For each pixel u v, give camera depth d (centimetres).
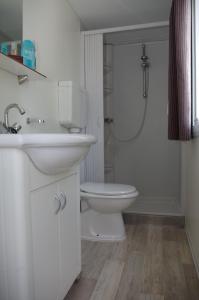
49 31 194
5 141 84
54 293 112
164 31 278
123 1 215
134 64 322
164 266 163
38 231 99
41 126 185
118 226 210
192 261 170
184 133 162
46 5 189
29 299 91
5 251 90
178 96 165
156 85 317
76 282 145
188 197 209
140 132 326
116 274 154
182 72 161
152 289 138
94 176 267
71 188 134
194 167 173
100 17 244
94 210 210
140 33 284
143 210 265
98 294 134
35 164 95
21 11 161
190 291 136
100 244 200
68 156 104
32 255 93
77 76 253
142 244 200
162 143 320
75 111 216
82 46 262
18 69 149
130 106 326
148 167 325
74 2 220
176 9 162
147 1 214
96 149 266
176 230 231
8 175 88
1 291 92
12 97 153
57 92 209
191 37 166
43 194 103
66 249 127
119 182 331
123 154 330
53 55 201
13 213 88
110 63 320
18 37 158
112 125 331
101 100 262
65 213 126
